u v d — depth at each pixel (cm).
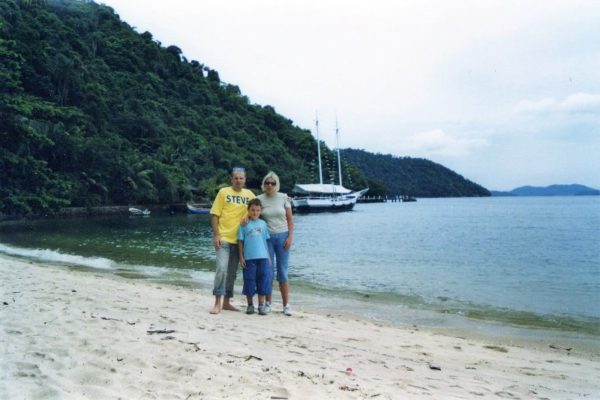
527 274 1466
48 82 6794
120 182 6103
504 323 832
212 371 384
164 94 10775
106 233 3109
